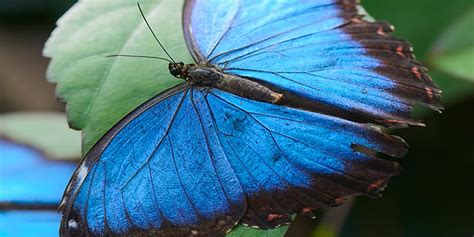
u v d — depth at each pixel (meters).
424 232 0.72
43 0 0.80
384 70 0.58
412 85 0.58
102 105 0.61
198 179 0.57
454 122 0.71
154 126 0.58
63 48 0.62
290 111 0.58
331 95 0.58
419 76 0.58
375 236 0.72
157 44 0.62
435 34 0.70
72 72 0.62
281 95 0.58
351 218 0.72
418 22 0.70
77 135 0.69
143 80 0.62
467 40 0.66
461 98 0.70
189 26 0.60
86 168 0.56
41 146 0.68
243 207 0.57
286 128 0.58
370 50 0.59
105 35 0.62
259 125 0.58
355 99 0.58
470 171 0.72
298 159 0.57
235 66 0.60
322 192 0.57
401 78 0.58
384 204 0.72
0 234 0.62
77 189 0.56
